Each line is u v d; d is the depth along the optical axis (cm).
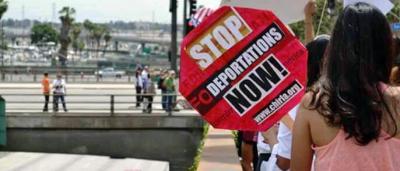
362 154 243
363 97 242
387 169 243
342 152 245
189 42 299
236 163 902
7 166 2397
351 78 245
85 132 2681
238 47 299
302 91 300
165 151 2672
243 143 619
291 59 299
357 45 246
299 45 298
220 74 301
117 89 4662
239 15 296
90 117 2673
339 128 245
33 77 6556
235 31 297
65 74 6750
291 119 331
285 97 302
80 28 11681
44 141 2681
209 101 302
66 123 2672
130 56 13038
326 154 249
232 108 302
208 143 1144
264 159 443
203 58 300
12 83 5612
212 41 299
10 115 2666
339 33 251
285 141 348
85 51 13125
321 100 247
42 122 2670
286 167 353
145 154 2678
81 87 4878
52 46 11944
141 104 2952
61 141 2681
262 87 300
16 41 14150
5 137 2631
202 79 301
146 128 2677
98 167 2456
